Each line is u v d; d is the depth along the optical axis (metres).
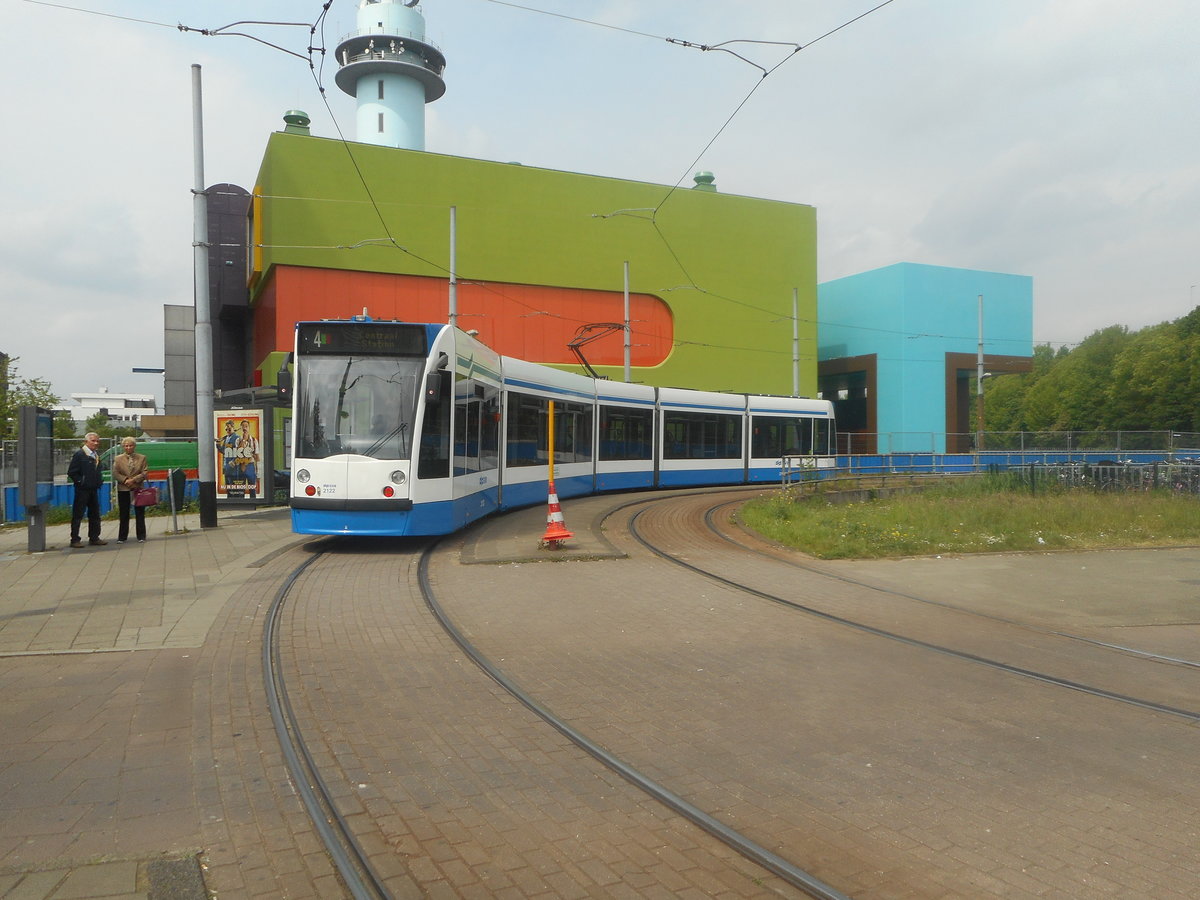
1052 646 8.13
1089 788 4.66
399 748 5.07
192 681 6.43
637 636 8.00
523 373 18.25
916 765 4.96
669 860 3.78
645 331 44.03
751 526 16.95
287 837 3.93
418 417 12.69
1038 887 3.58
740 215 46.28
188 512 20.00
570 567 11.65
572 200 41.78
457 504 13.62
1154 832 4.12
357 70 50.34
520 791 4.49
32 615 8.64
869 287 57.53
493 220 39.88
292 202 35.72
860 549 14.16
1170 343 63.84
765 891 3.53
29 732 5.33
